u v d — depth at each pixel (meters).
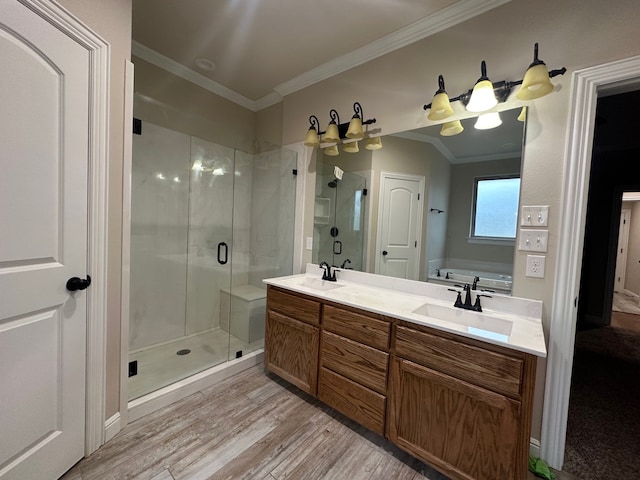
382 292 1.97
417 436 1.38
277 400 1.94
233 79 2.66
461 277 1.79
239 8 1.78
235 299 2.84
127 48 1.49
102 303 1.41
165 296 2.56
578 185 1.38
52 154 1.15
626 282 6.14
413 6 1.71
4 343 1.02
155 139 2.39
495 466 1.17
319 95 2.50
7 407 1.04
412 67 1.95
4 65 0.98
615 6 1.28
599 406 1.99
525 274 1.53
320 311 1.82
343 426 1.70
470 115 1.72
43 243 1.13
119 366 1.55
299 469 1.39
